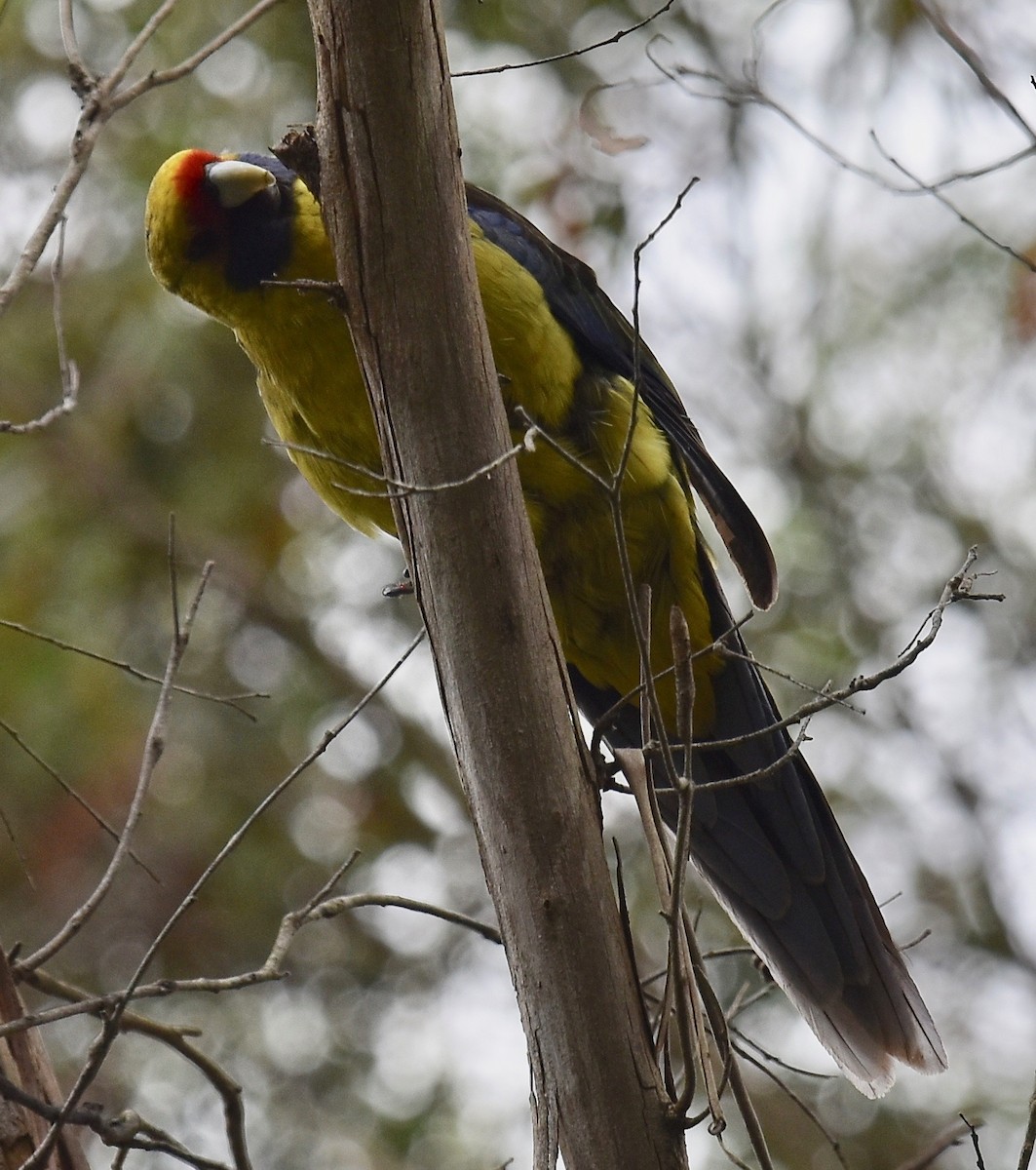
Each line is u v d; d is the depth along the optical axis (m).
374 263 4.97
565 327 7.39
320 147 5.00
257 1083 10.67
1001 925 11.31
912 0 9.39
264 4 5.52
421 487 4.90
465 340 5.01
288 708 11.69
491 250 7.12
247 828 5.03
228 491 11.91
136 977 4.82
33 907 10.87
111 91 5.32
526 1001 5.03
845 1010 7.02
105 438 11.75
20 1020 4.78
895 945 7.13
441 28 4.92
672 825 7.46
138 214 11.47
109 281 11.57
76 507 11.68
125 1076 10.45
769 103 7.69
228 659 11.80
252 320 7.19
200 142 11.20
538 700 5.07
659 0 11.31
